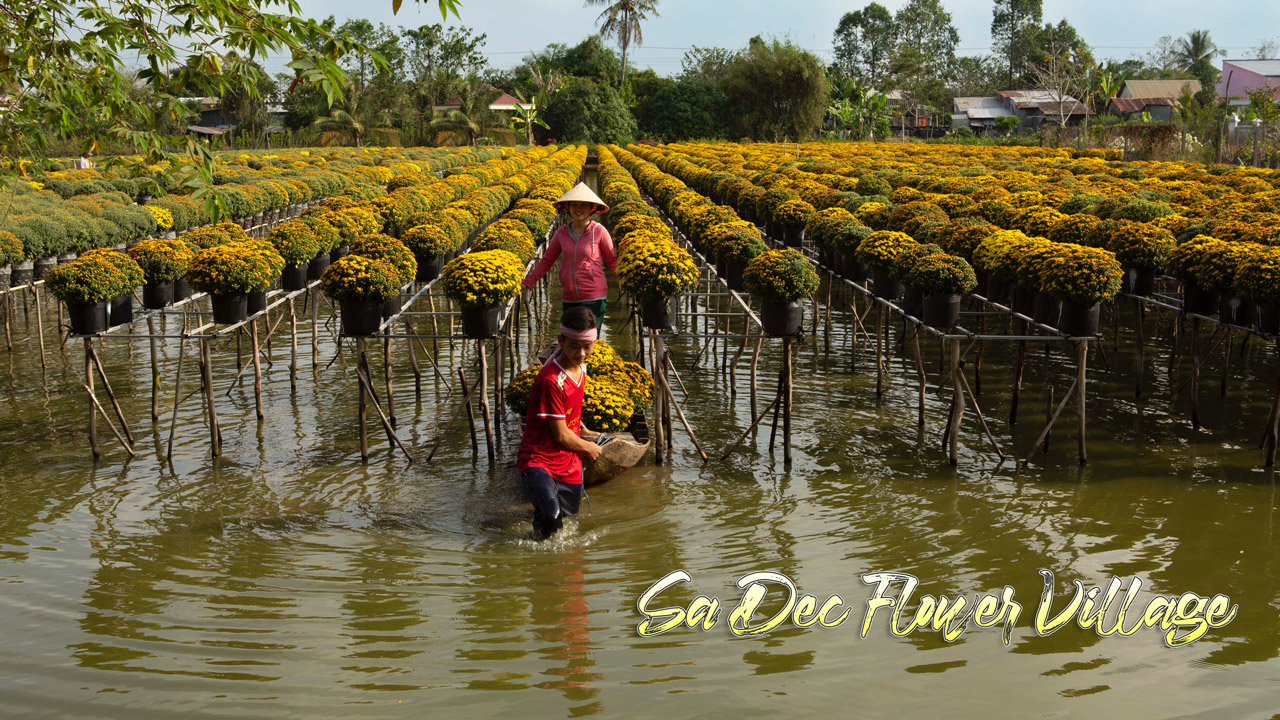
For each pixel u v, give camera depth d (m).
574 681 5.16
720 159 34.28
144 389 11.70
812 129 79.31
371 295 8.80
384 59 6.24
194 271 9.39
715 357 13.18
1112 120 68.62
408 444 9.64
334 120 66.31
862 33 116.56
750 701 4.96
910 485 8.35
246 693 5.03
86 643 5.57
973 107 91.62
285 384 12.01
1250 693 5.02
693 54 98.06
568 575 6.54
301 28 6.03
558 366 6.86
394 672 5.25
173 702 4.94
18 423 10.33
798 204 15.36
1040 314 9.32
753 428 9.09
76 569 6.64
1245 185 17.80
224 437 9.85
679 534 7.28
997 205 15.33
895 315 16.48
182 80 6.04
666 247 8.95
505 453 9.35
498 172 32.22
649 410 10.93
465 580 6.46
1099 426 10.06
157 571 6.61
